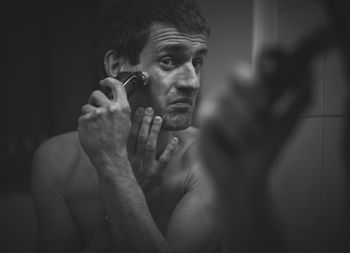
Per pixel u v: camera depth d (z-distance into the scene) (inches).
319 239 28.3
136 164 31.0
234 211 7.0
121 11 32.8
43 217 33.0
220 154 7.0
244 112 7.0
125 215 25.8
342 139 9.8
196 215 29.4
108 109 26.9
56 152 35.4
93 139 26.7
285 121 7.1
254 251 7.0
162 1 30.2
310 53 7.4
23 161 110.7
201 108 7.3
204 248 28.7
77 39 114.2
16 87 113.0
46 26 113.3
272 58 7.4
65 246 32.4
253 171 7.0
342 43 7.7
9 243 78.2
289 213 31.4
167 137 34.5
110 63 33.4
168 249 26.5
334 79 27.0
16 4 110.4
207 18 57.3
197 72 31.0
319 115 28.8
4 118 111.7
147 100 30.6
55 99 115.1
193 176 31.8
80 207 33.1
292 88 7.3
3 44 110.9
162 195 32.1
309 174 29.8
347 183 10.0
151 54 29.6
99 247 28.4
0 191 105.5
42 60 113.9
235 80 7.2
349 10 7.5
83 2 112.7
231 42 55.6
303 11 29.4
